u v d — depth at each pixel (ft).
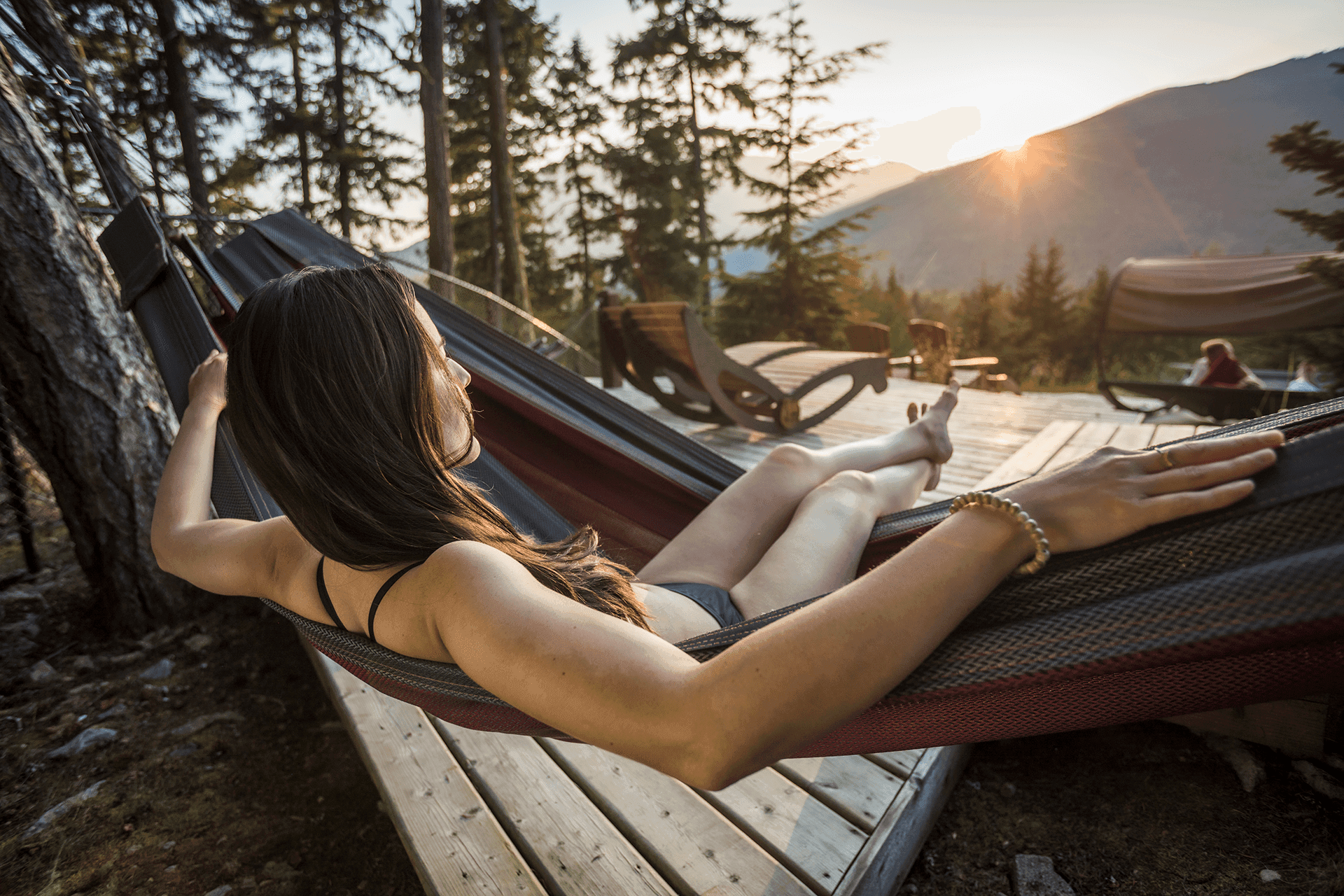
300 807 6.50
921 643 1.54
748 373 18.02
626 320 19.47
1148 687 1.57
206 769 7.04
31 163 8.50
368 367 2.00
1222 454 1.61
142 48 38.09
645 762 1.52
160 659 9.07
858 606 1.52
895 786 4.87
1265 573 1.40
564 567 2.23
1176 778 5.33
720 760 1.42
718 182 68.59
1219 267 23.44
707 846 4.50
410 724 6.14
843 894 4.07
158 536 3.03
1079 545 1.64
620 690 1.49
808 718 1.45
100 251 9.30
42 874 5.81
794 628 1.49
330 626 2.43
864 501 4.34
